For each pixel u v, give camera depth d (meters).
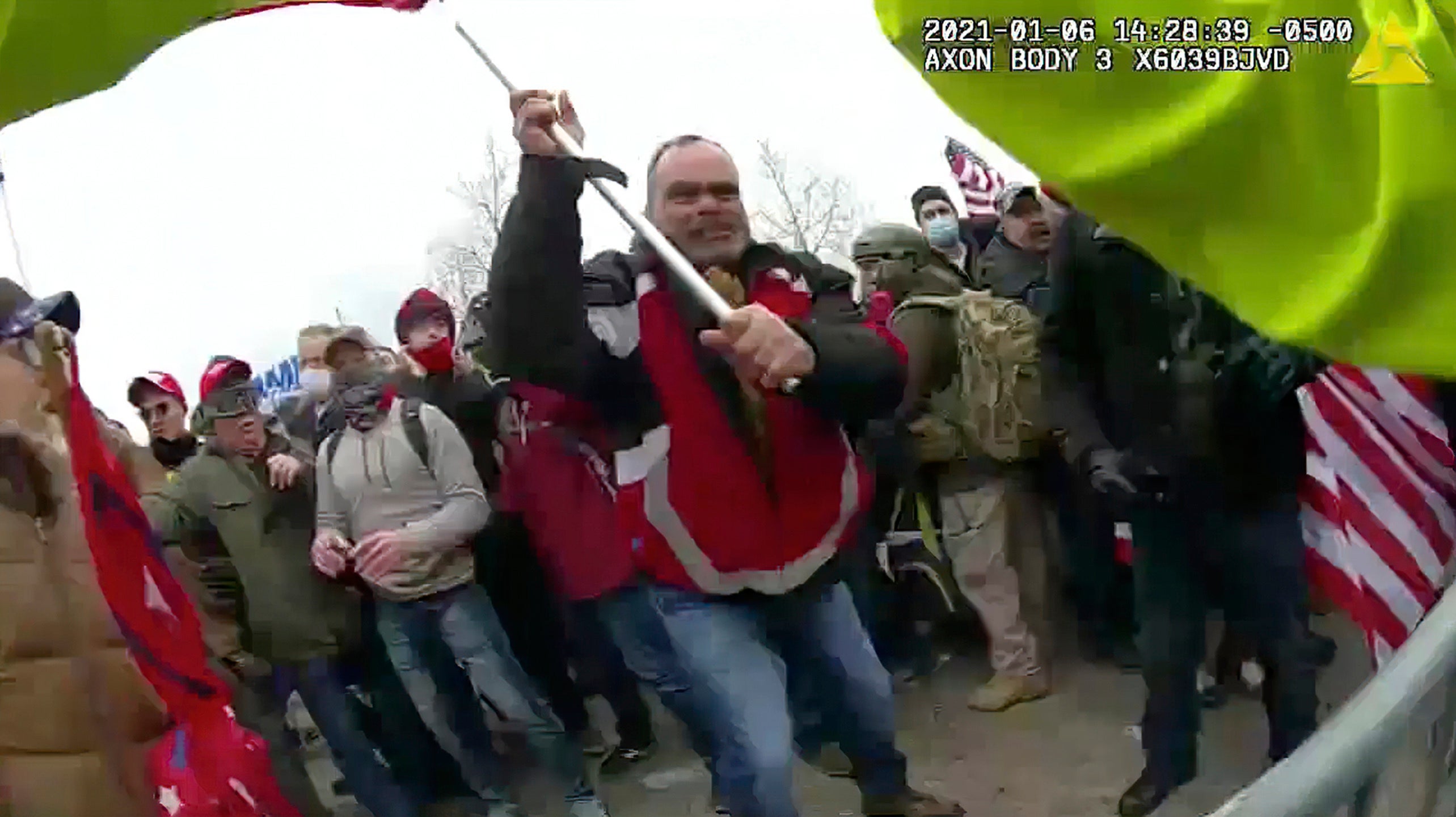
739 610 1.28
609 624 1.30
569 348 1.26
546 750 1.32
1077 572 1.34
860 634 1.30
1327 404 1.35
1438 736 0.90
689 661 1.27
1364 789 0.86
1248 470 1.34
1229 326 1.30
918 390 1.31
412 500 1.34
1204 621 1.35
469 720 1.34
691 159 1.27
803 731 1.29
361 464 1.35
